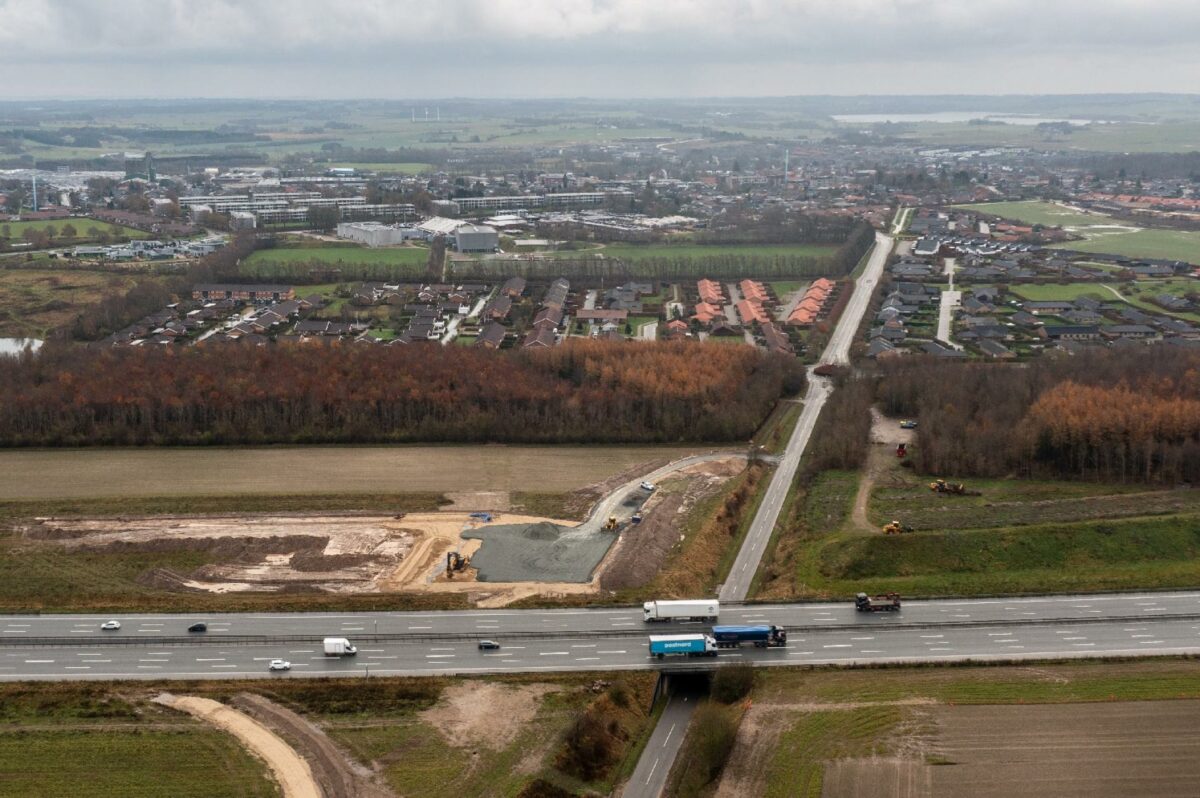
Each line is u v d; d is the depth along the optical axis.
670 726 181.25
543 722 174.50
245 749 165.88
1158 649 194.75
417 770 162.25
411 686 183.12
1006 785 156.88
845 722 173.25
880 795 155.75
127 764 162.00
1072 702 177.50
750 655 194.62
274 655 193.25
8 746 165.75
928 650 195.62
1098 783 157.00
